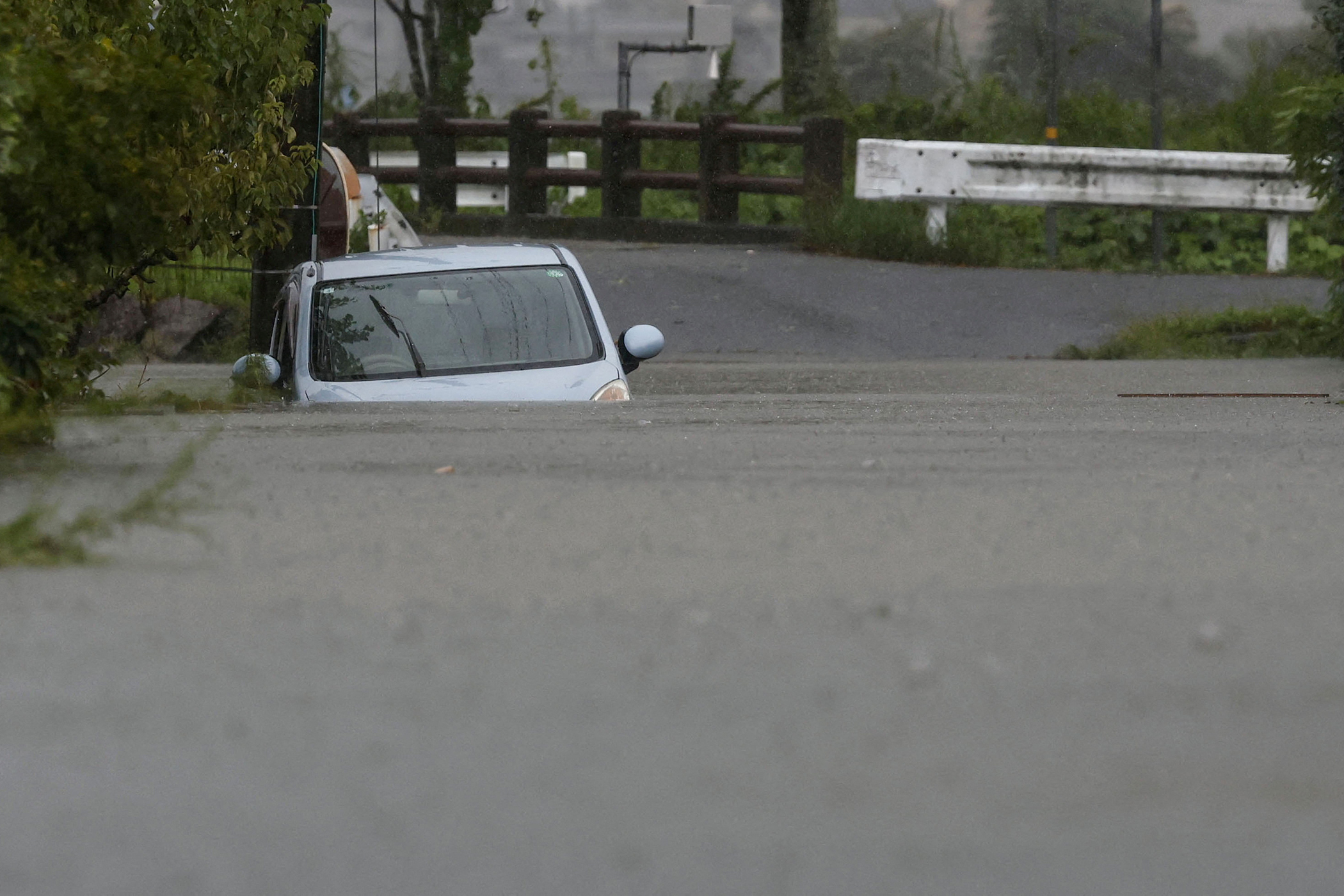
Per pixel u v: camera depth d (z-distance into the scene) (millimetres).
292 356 31656
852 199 72250
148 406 28828
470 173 81375
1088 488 16156
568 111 101688
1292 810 5301
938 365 47531
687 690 7113
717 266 65000
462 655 7938
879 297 60344
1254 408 29281
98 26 29500
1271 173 71375
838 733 6324
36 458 18578
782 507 14461
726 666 7656
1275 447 21062
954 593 9922
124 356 47375
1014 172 71625
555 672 7516
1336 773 5730
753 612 9188
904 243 68125
